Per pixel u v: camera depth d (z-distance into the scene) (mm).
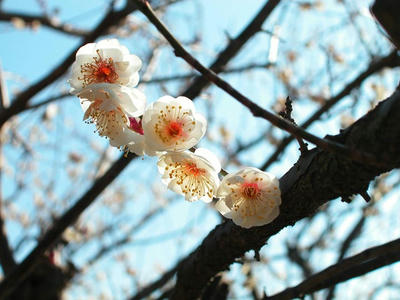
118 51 374
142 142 364
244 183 363
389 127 318
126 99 360
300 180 352
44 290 642
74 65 374
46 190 983
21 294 633
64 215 512
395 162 324
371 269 420
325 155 343
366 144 325
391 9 301
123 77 371
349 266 403
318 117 585
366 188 342
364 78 576
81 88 368
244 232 378
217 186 365
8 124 824
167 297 524
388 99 323
